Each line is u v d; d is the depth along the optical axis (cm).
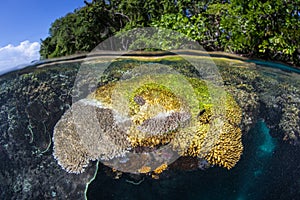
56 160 169
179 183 168
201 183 170
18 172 165
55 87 187
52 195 163
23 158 168
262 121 193
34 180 165
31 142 171
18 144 171
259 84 213
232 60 231
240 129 183
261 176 178
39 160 168
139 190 167
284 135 194
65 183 166
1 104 181
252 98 198
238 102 192
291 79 229
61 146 171
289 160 185
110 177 167
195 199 167
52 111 178
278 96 208
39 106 179
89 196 164
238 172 176
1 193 160
